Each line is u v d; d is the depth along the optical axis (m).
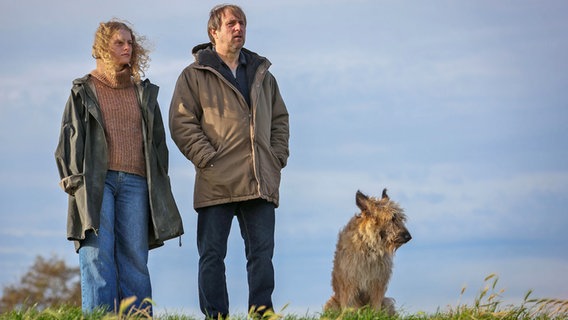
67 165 6.16
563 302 5.65
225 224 6.63
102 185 6.19
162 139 6.64
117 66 6.38
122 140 6.36
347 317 5.92
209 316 6.52
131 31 6.52
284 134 7.10
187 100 6.71
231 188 6.57
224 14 6.78
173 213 6.57
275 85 7.14
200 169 6.66
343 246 8.66
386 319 5.91
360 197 8.68
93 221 6.05
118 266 6.38
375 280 8.56
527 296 5.74
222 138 6.63
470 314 5.62
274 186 6.81
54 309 5.71
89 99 6.28
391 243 8.48
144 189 6.46
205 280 6.55
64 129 6.21
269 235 6.71
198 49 7.11
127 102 6.46
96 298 6.07
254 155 6.64
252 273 6.68
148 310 6.16
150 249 6.71
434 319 5.81
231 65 6.90
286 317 6.14
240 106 6.72
